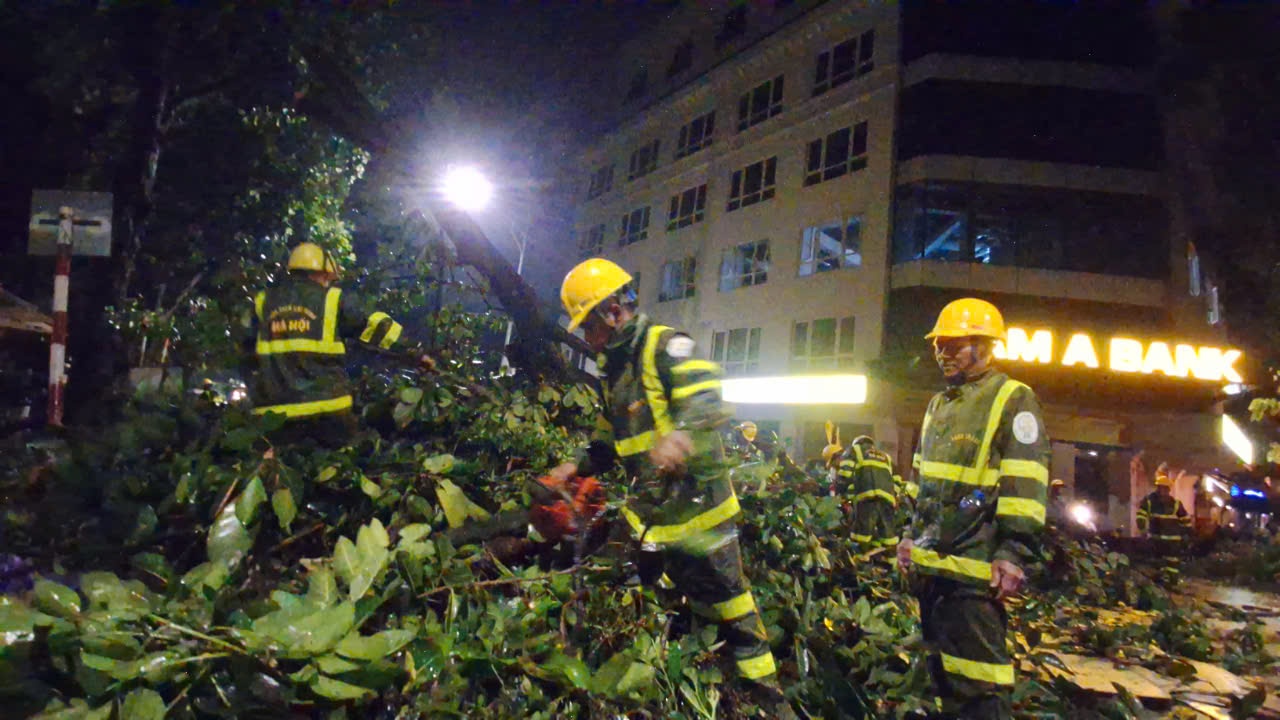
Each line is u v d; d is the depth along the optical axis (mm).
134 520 3256
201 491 3344
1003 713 3289
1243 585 10516
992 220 22812
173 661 2309
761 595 4039
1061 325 22281
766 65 29422
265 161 12523
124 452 3650
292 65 9789
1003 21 23703
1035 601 6109
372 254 16047
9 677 2178
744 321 28234
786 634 3994
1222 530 17125
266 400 4078
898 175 23750
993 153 22938
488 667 2904
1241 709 4016
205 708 2342
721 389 3293
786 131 27781
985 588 3322
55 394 7129
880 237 23641
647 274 34000
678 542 3281
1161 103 23422
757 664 3311
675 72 35469
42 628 2266
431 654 2752
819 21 26938
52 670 2320
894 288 23234
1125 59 23391
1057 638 5754
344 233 14195
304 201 13148
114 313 7980
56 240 7305
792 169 27281
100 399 5199
